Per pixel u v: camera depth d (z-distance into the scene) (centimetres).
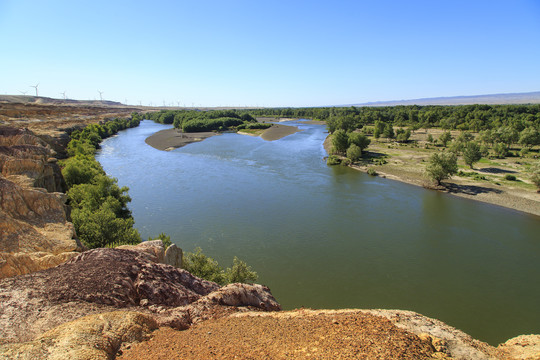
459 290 2933
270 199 5366
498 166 7675
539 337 1394
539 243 3834
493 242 3859
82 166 5072
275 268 3262
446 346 1254
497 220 4544
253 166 8006
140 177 6769
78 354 984
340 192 5803
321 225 4319
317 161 8800
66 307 1316
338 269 3259
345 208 4969
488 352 1284
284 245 3747
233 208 4922
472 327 2486
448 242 3853
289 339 1237
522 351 1292
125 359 1075
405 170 7488
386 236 4003
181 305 1602
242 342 1218
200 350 1148
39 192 2580
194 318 1486
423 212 4844
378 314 1500
